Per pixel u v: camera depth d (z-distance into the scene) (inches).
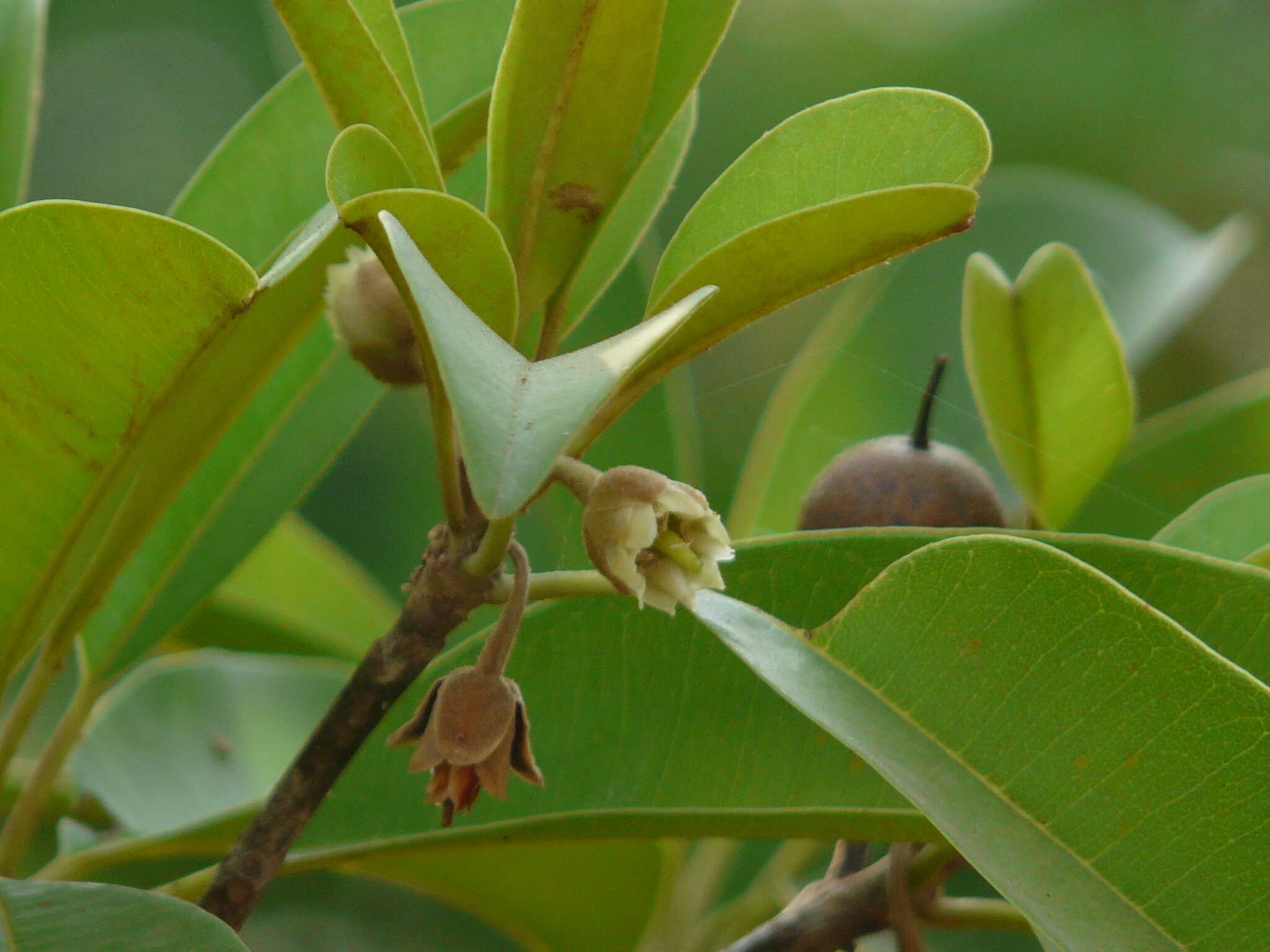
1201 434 19.8
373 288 17.2
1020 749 16.6
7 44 18.4
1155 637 16.5
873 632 16.8
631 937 19.4
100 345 16.7
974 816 16.5
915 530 17.6
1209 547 18.7
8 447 16.9
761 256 16.7
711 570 16.6
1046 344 18.7
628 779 17.7
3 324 16.6
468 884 19.3
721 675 17.8
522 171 16.9
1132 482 19.8
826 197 17.1
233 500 19.0
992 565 16.7
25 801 18.3
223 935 16.4
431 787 16.6
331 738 16.8
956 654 16.7
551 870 19.2
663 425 19.9
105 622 18.7
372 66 16.6
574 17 16.7
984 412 18.9
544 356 17.0
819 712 16.6
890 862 17.6
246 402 17.8
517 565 16.7
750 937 17.7
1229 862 16.3
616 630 17.8
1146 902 16.4
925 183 17.0
